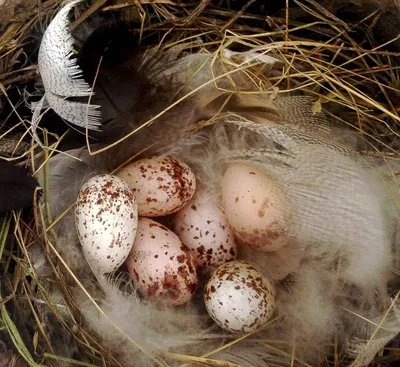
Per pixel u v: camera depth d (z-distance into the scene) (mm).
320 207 111
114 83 110
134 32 120
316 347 117
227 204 115
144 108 114
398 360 115
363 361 109
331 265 117
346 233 111
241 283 109
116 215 105
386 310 113
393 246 117
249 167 115
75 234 115
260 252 117
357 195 112
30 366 105
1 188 106
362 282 116
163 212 115
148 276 111
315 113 119
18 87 119
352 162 115
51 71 102
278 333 117
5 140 116
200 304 119
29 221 116
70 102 104
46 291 108
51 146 113
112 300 110
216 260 117
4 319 106
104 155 118
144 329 111
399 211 116
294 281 118
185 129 120
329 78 119
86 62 109
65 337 112
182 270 111
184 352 113
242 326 108
